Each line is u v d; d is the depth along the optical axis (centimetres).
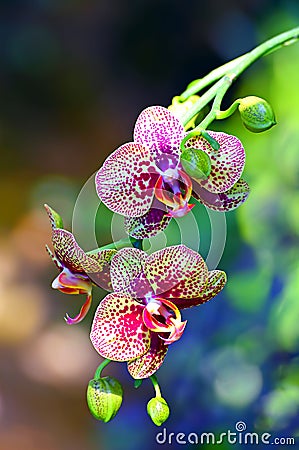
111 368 186
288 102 113
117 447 136
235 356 114
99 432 167
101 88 334
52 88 334
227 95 192
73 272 77
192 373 118
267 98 124
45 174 307
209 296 77
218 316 120
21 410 185
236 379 113
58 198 284
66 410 185
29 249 252
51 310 218
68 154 318
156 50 323
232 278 117
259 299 114
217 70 81
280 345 111
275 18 135
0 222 273
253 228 110
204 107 79
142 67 329
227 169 76
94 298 209
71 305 217
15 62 335
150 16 324
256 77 140
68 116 330
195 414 113
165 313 77
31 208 280
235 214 122
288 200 109
